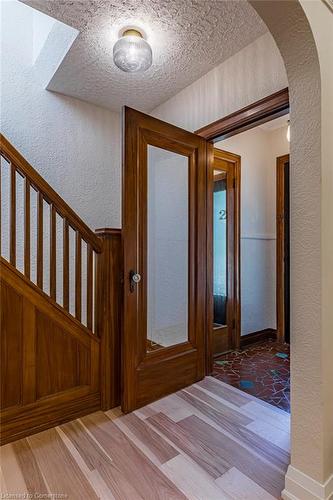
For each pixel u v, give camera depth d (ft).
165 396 6.72
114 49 5.84
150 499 3.96
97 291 6.24
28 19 7.88
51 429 5.47
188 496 4.01
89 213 8.89
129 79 7.63
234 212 10.00
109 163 9.25
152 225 6.66
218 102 7.19
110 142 9.27
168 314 7.02
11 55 7.62
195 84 7.75
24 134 7.79
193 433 5.35
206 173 7.74
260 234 10.88
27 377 5.29
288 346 10.39
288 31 3.76
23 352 5.26
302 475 3.87
